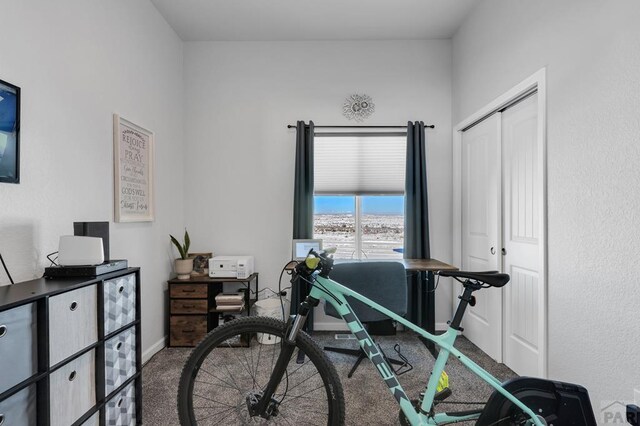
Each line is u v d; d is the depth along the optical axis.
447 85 3.00
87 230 1.45
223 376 2.02
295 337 1.21
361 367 2.16
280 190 3.02
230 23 2.73
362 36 2.95
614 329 1.29
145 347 2.32
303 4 2.49
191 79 3.01
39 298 1.01
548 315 1.67
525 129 2.01
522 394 1.17
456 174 2.90
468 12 2.60
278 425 1.51
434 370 1.21
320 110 3.02
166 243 2.66
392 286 1.98
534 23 1.79
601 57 1.35
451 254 2.99
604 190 1.34
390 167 3.03
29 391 1.01
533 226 1.93
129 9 2.15
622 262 1.26
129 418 1.49
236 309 2.58
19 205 1.34
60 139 1.56
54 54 1.52
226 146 3.02
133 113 2.20
